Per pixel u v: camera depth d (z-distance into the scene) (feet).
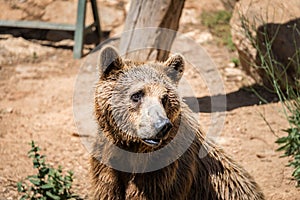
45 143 26.84
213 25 39.32
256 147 26.50
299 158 23.99
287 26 30.91
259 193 19.92
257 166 24.99
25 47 38.14
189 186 18.08
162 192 17.49
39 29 40.14
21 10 41.52
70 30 38.14
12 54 37.32
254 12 32.50
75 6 41.83
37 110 30.60
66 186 21.04
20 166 24.70
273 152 26.07
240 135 27.48
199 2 41.37
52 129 28.19
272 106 30.09
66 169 24.71
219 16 39.91
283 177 24.17
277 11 31.89
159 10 27.66
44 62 36.91
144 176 17.46
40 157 21.04
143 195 17.57
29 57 37.29
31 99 31.99
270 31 31.19
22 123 29.01
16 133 27.91
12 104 31.37
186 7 41.01
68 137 27.32
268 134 27.55
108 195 18.02
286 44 30.48
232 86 32.78
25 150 26.13
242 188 19.17
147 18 27.89
